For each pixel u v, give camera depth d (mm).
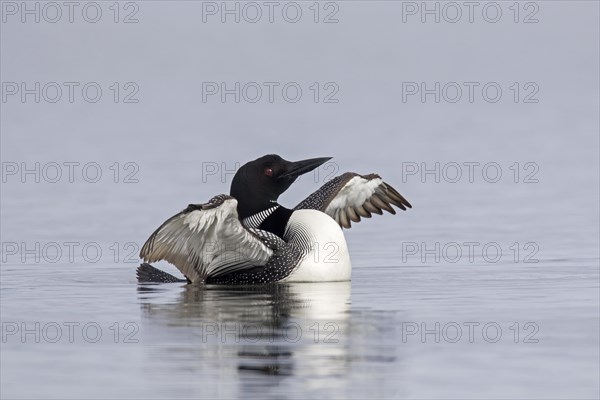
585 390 7852
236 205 11758
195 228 12008
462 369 8438
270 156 12969
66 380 8242
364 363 8617
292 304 11180
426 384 8031
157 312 10797
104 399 7766
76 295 11891
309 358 8766
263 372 8375
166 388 7996
